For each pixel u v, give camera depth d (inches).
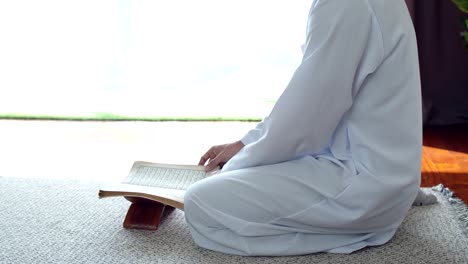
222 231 62.6
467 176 89.6
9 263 59.9
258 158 62.1
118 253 62.2
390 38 59.1
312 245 62.1
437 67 124.3
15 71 142.7
